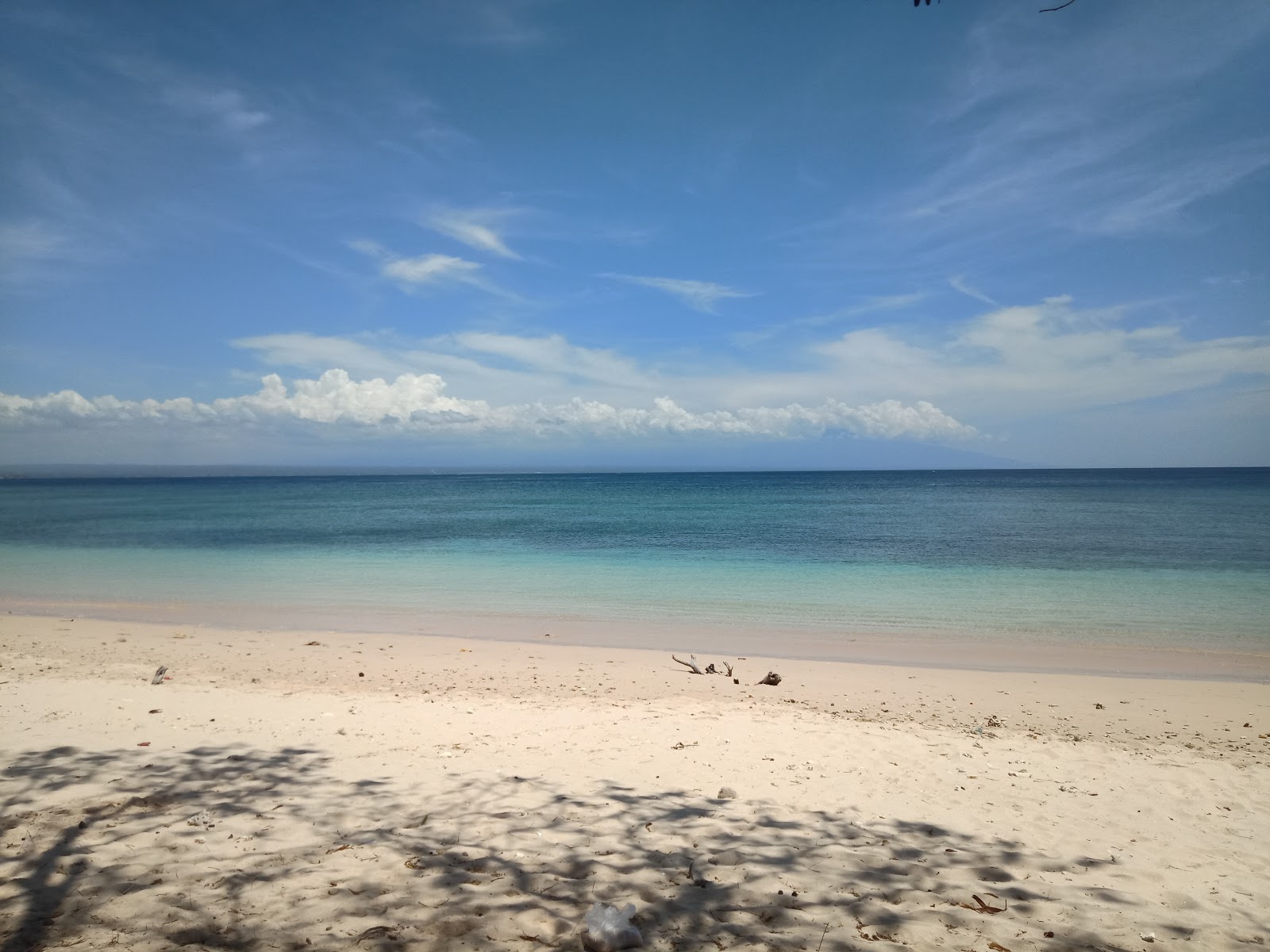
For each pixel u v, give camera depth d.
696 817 5.89
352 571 25.59
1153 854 5.52
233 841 4.93
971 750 8.38
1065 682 12.34
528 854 4.97
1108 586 22.02
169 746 7.27
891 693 11.58
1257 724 10.14
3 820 5.11
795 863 5.03
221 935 3.66
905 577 23.97
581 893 4.39
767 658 13.96
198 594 21.03
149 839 4.86
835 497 89.75
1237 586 21.94
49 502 83.00
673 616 17.94
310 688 11.01
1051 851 5.52
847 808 6.32
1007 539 36.22
